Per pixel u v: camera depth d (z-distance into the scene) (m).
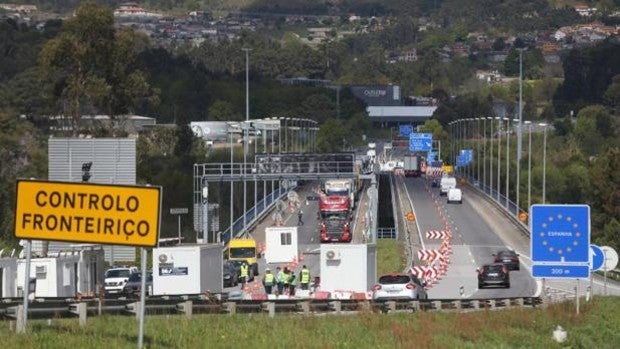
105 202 61.25
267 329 83.94
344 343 78.75
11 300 96.06
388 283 131.62
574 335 100.50
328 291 140.50
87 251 134.75
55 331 71.88
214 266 141.75
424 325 95.62
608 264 123.31
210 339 74.75
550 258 103.56
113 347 65.06
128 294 117.31
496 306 124.44
